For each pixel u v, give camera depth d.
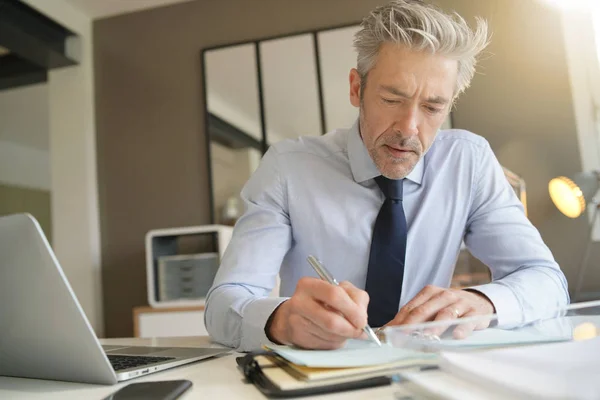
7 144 6.07
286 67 2.83
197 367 0.71
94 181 3.04
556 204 2.33
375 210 1.11
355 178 1.11
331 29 2.78
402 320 0.73
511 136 2.55
